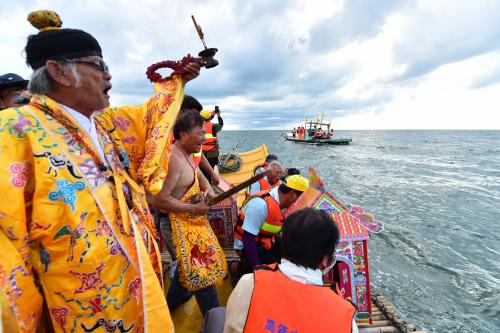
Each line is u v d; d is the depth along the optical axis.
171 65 1.54
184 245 2.20
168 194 2.09
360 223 2.85
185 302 2.89
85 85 1.11
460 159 40.88
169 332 1.20
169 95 1.52
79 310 1.05
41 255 1.00
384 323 2.96
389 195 19.17
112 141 1.41
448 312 7.68
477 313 7.66
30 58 1.08
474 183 23.12
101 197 1.11
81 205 1.04
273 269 1.32
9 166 0.91
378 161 36.72
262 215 2.91
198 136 2.21
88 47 1.11
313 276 1.27
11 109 1.00
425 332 2.80
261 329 1.17
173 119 1.48
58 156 1.02
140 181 1.48
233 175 9.18
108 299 1.08
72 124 1.10
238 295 1.29
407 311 7.73
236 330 1.25
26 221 0.97
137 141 1.51
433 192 19.92
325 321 1.16
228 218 3.92
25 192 0.97
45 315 1.08
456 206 16.75
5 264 0.85
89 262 1.04
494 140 103.75
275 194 3.15
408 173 27.89
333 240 1.30
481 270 9.77
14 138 0.95
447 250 11.18
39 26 1.08
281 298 1.20
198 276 2.21
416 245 11.58
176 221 2.21
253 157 10.50
